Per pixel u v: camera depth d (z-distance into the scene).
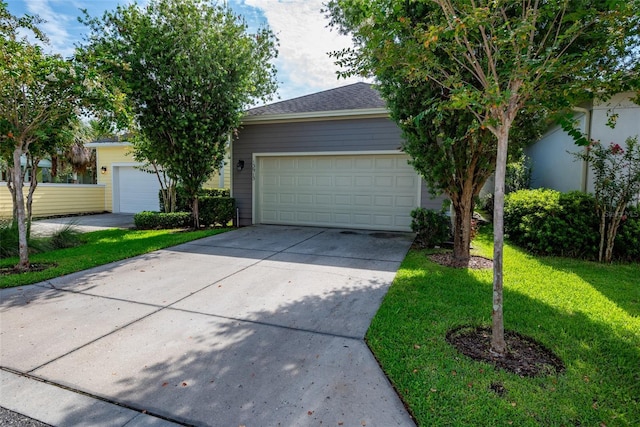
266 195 10.16
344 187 9.31
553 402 2.20
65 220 12.28
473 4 2.59
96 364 2.75
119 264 5.79
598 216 5.86
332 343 3.06
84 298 4.20
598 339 3.00
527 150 11.91
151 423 2.11
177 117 8.17
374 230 9.06
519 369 2.59
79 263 5.74
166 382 2.51
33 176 6.98
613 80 2.75
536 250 6.33
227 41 8.58
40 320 3.57
